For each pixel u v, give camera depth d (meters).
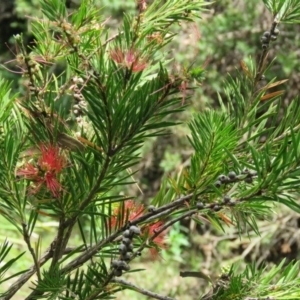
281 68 2.73
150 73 0.57
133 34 0.48
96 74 0.44
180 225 3.21
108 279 0.47
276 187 0.45
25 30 3.81
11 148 0.49
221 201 0.48
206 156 0.51
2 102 0.52
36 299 0.54
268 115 0.53
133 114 0.46
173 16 0.51
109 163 0.50
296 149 0.44
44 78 0.51
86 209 0.51
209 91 2.77
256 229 0.54
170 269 3.02
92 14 0.49
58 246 0.51
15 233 2.68
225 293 0.51
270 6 0.54
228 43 2.75
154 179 3.15
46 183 0.49
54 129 0.48
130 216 0.56
